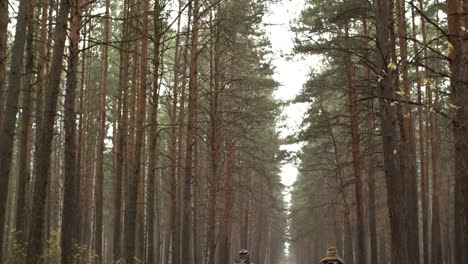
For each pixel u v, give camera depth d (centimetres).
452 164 3012
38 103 1638
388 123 1195
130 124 2188
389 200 1195
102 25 2573
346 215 2844
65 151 1138
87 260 2034
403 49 1819
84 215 2917
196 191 2805
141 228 2455
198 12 1991
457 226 1853
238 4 2003
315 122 2494
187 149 1983
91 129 3070
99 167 2317
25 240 1700
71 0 1223
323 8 2003
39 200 997
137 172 1530
